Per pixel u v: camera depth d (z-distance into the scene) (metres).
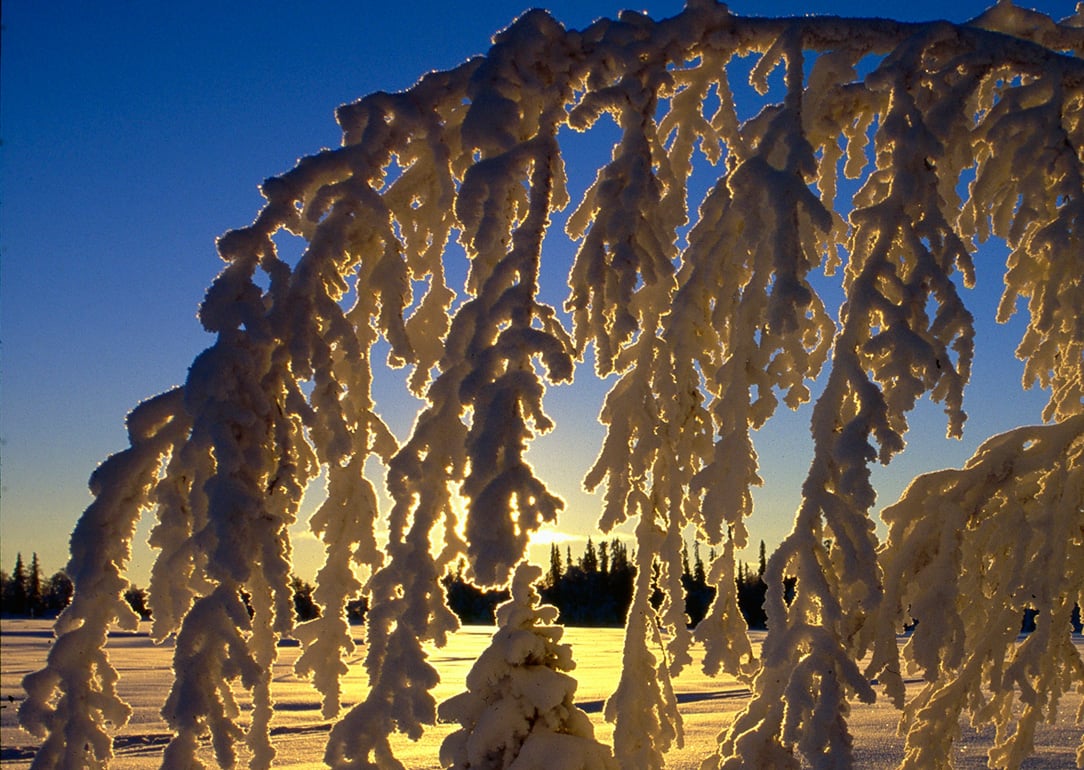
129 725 7.58
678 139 2.60
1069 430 2.54
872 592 1.96
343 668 2.48
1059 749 5.47
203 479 2.12
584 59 2.34
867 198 2.65
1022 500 2.78
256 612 2.41
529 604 2.71
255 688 2.44
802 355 2.47
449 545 2.22
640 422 2.54
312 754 6.34
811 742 1.90
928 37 2.40
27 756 6.45
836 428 2.08
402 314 2.28
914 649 2.28
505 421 1.86
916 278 2.14
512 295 2.02
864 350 2.07
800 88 2.33
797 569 2.03
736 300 2.46
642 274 2.15
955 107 2.37
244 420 2.06
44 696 2.10
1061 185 2.43
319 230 2.28
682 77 2.56
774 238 2.13
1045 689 2.87
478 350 2.00
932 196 2.25
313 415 2.19
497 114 2.23
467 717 2.55
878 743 5.84
